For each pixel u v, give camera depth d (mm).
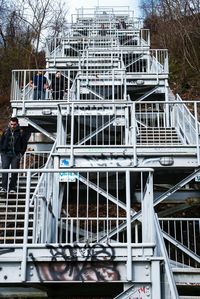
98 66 19547
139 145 11500
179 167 11445
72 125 11664
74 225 11859
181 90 25547
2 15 35562
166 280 6828
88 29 27484
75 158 11414
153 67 20031
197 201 14359
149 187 7355
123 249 7035
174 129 13500
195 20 30000
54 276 6984
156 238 7465
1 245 7078
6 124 24328
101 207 14859
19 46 33781
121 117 12609
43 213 7703
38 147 16297
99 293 8664
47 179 8445
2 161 10703
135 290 6914
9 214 9219
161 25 32938
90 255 7023
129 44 25500
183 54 28953
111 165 11375
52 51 23938
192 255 11250
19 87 17125
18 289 9555
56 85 16828
